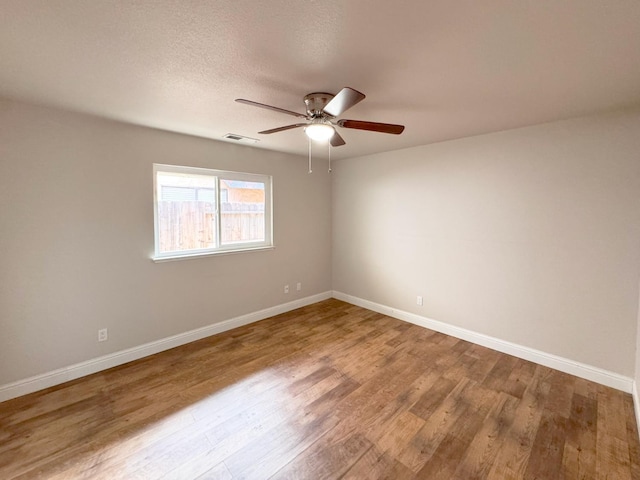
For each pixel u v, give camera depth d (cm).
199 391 234
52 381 239
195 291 325
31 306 229
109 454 172
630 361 231
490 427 195
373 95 199
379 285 414
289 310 423
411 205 368
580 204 247
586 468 164
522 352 286
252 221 379
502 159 288
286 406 216
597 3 111
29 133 222
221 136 312
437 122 258
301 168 423
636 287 227
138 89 192
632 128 222
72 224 244
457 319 333
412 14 118
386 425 197
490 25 125
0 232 214
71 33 131
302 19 122
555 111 229
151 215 287
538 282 273
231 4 112
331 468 164
